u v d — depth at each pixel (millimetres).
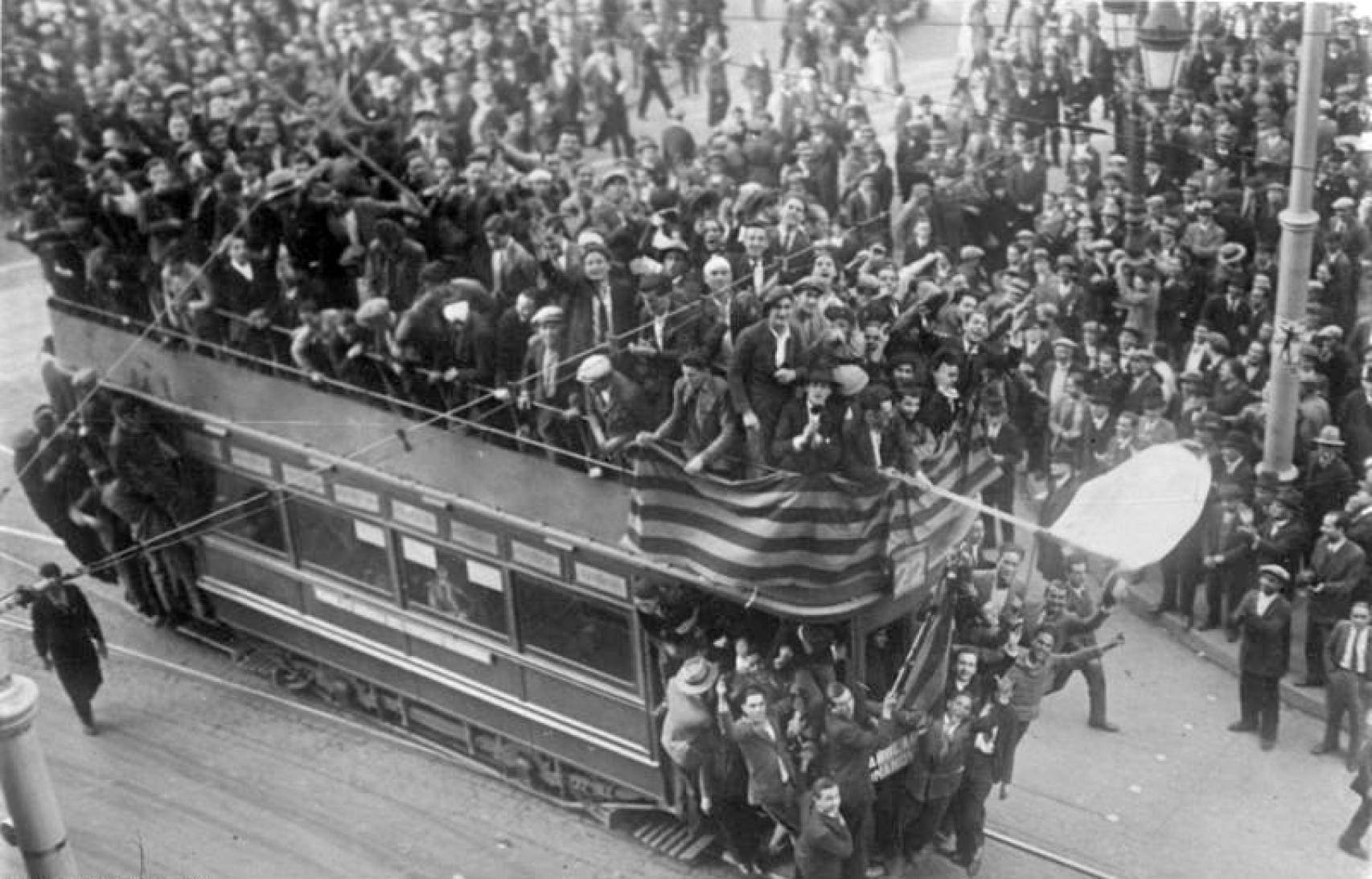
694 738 9703
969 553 10336
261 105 15172
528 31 18094
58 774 11586
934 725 9758
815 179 15672
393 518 11070
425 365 11156
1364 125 14555
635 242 12492
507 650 10750
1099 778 11133
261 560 12039
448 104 17188
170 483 12195
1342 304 12906
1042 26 16266
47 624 11883
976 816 10109
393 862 10609
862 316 11203
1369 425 12297
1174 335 13359
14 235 13781
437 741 11742
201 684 12484
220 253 12641
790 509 9078
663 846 10578
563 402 10672
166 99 15547
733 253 11469
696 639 9812
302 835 10812
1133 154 14844
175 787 11352
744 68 18453
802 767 9492
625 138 18047
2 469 14133
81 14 16438
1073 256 13789
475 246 12906
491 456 10922
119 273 13109
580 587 10125
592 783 10820
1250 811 10688
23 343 15297
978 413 10562
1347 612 11344
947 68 17922
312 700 12227
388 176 13547
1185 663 12242
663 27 18453
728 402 9297
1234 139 14547
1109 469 11867
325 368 11898
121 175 13602
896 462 9391
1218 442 11938
